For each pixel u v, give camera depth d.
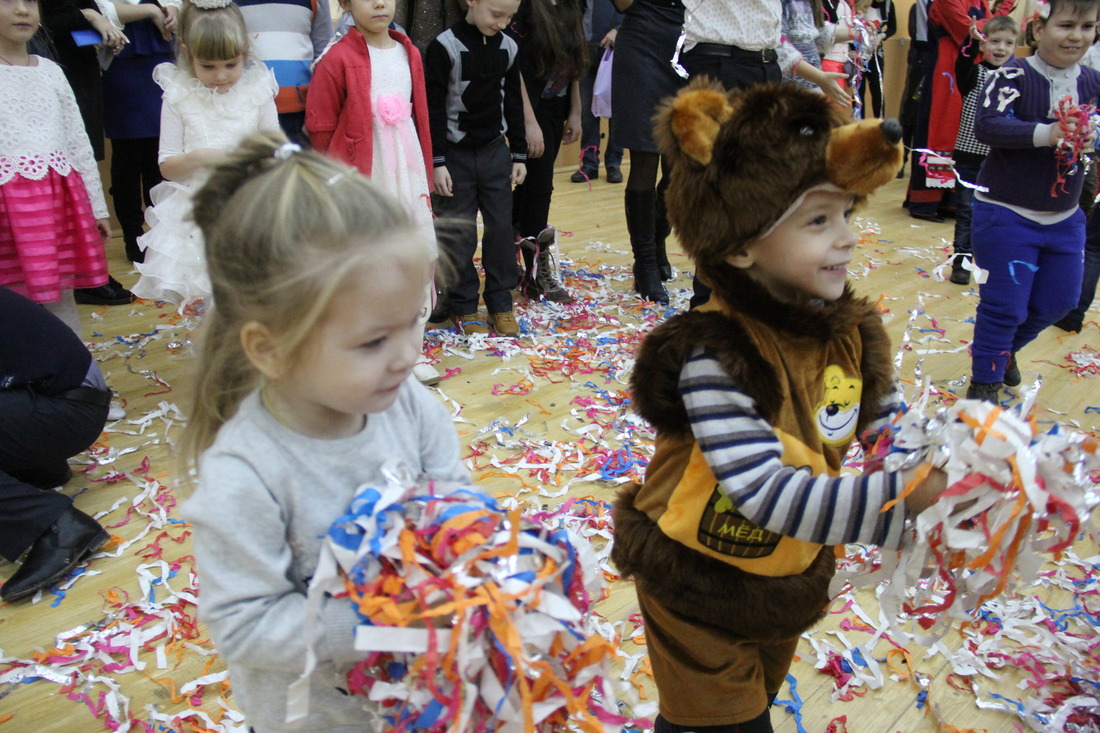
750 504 1.10
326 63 2.89
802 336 1.20
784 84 1.15
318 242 0.87
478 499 1.01
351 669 0.98
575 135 4.69
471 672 0.89
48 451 2.24
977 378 3.04
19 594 1.97
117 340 3.52
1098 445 1.02
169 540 2.23
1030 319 3.02
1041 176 2.73
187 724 1.65
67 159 2.82
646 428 2.85
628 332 3.74
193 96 2.95
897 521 1.06
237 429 0.97
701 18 3.28
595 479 2.53
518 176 3.68
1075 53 2.68
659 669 1.38
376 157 2.97
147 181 4.38
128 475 2.52
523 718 0.91
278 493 0.96
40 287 2.75
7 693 1.71
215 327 0.99
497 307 3.65
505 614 0.88
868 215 6.40
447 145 3.42
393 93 2.95
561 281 4.45
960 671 1.84
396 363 0.92
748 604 1.25
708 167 1.16
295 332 0.88
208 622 0.94
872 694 1.78
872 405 1.35
